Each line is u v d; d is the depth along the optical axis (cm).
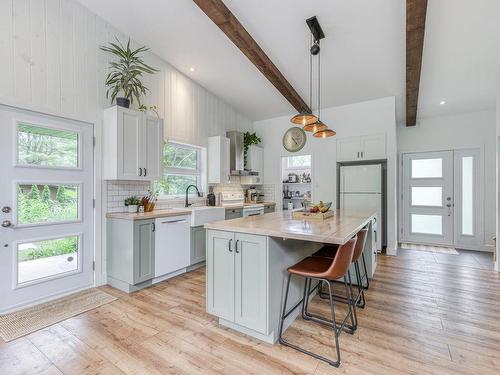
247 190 572
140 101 348
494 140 475
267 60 350
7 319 224
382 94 441
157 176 338
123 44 328
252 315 193
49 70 261
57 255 271
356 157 475
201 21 306
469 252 468
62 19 270
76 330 208
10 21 235
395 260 412
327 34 309
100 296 273
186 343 192
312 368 165
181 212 336
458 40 295
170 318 228
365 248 308
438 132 520
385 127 452
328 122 501
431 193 530
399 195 558
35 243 255
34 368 165
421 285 306
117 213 309
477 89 403
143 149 320
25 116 246
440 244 521
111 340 195
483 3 246
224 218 418
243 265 197
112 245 302
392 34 300
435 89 405
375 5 265
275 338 194
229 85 451
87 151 294
